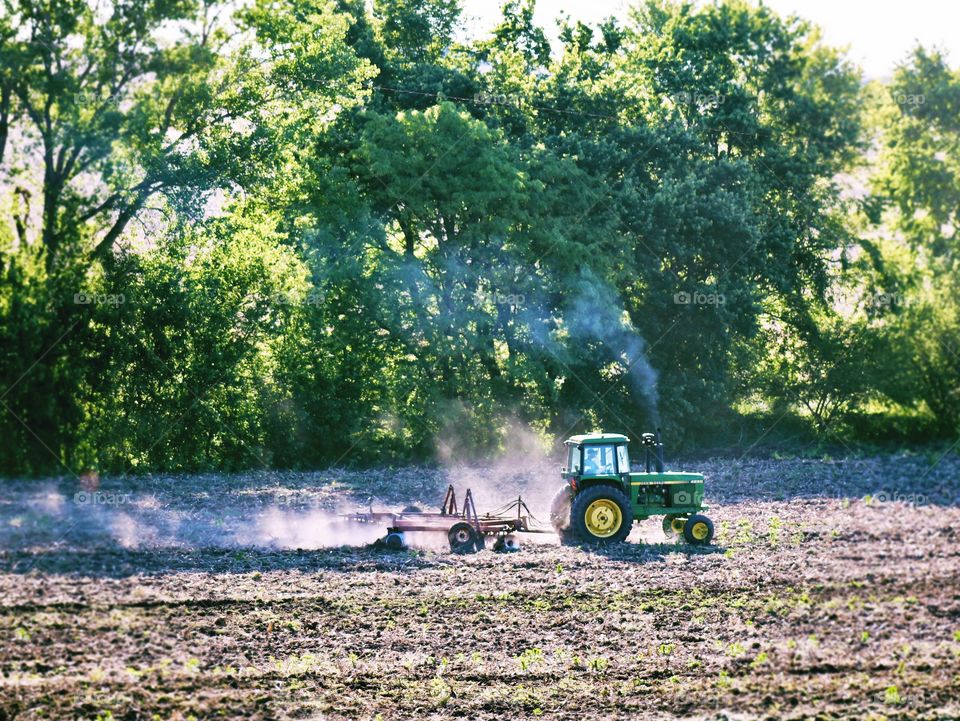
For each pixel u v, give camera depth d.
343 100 61.03
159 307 52.78
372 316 59.03
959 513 39.19
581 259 59.78
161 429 52.66
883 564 29.98
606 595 26.56
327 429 56.47
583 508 33.28
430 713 19.06
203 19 56.56
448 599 26.16
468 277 59.94
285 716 18.84
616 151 62.66
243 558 30.66
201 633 23.34
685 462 57.31
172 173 53.34
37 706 18.95
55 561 29.81
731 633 23.58
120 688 19.94
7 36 51.94
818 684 20.45
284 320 57.12
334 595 26.41
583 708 19.34
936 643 22.84
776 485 47.72
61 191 52.56
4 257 51.19
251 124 58.56
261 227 57.72
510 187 58.31
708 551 31.97
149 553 31.20
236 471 53.84
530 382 61.75
